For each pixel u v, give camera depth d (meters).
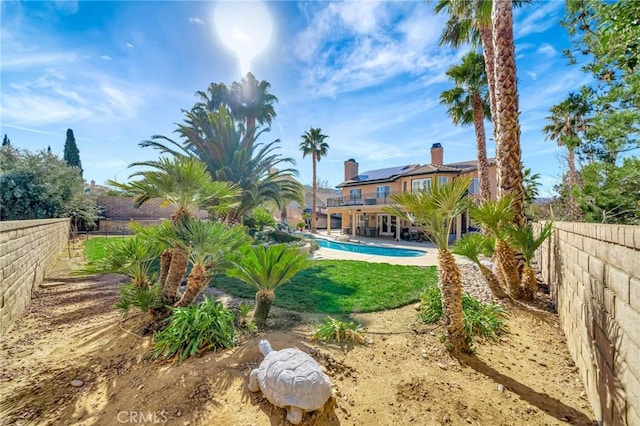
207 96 23.53
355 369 3.29
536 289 5.87
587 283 3.04
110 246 4.94
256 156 15.50
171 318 3.97
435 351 3.76
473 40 11.10
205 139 14.74
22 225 5.23
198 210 4.94
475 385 3.07
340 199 27.17
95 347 3.83
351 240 21.05
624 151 5.04
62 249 11.54
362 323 4.75
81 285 7.00
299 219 38.66
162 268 5.16
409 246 17.80
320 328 4.24
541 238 5.62
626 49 3.18
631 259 1.99
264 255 4.30
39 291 6.46
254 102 23.56
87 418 2.55
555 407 2.75
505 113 6.66
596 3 3.69
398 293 6.43
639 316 1.87
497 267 6.56
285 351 2.98
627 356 2.04
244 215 15.41
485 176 12.87
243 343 3.78
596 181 5.59
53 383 3.05
